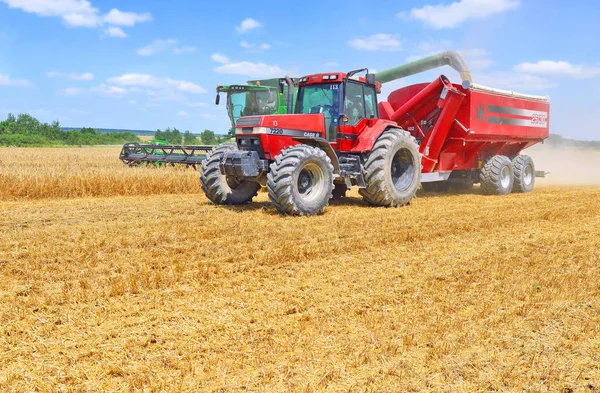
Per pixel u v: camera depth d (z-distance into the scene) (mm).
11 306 4156
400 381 3004
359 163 9875
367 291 4645
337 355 3320
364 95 10188
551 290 4645
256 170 8953
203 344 3467
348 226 7727
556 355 3361
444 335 3633
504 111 13000
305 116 9242
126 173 13398
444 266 5543
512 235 7254
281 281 4938
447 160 12461
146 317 3949
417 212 9289
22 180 11883
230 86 15047
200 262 5570
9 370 3115
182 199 11508
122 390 2887
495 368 3178
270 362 3225
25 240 6621
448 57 12898
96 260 5617
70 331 3676
